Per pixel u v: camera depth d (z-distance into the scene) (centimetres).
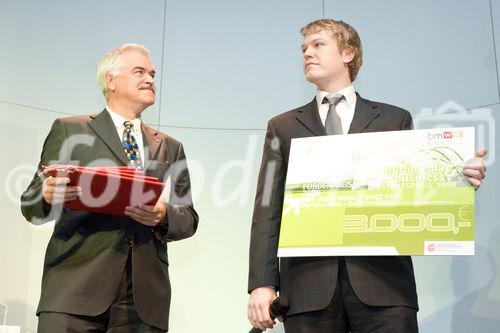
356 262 280
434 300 473
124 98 363
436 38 520
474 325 455
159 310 317
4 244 488
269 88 551
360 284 276
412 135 290
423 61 520
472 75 498
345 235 281
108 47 552
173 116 546
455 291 468
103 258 311
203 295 511
